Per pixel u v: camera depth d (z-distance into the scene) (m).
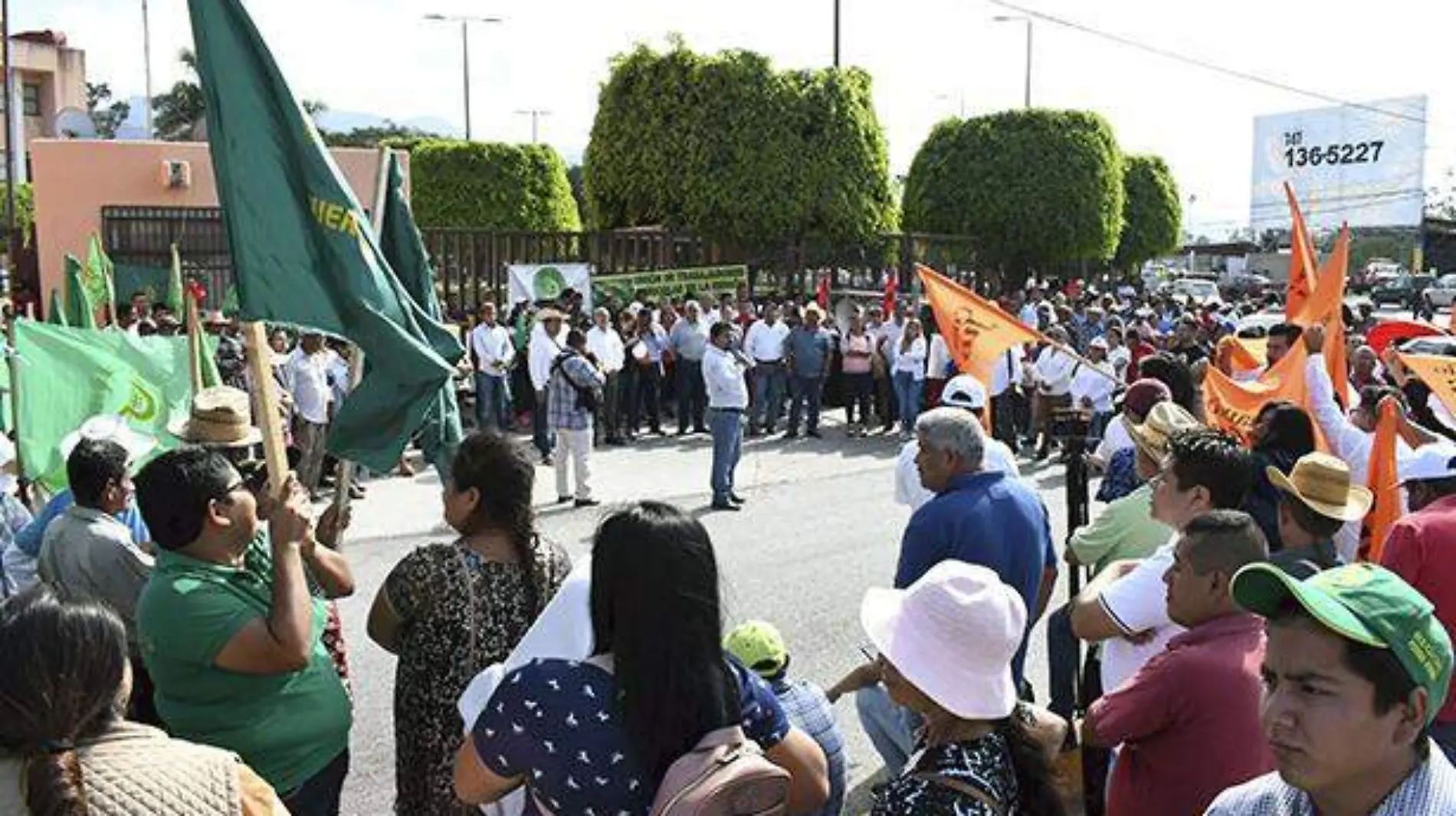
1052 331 16.08
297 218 3.75
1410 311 35.72
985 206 29.36
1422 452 4.71
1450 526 3.95
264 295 3.70
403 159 20.52
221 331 13.98
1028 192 29.14
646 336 17.77
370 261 3.79
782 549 10.61
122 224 19.45
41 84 56.62
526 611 3.55
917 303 20.56
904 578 4.88
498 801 2.56
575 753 2.34
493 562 3.56
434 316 4.50
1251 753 3.08
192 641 3.29
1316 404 6.46
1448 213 65.62
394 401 3.79
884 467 15.37
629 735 2.34
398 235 4.48
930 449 4.93
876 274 25.28
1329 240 44.50
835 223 23.61
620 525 2.44
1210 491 3.99
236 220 3.71
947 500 4.85
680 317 18.45
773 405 18.17
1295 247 8.20
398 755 3.60
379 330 3.75
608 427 17.03
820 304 20.97
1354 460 6.34
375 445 3.81
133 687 4.08
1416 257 42.81
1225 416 7.27
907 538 4.91
